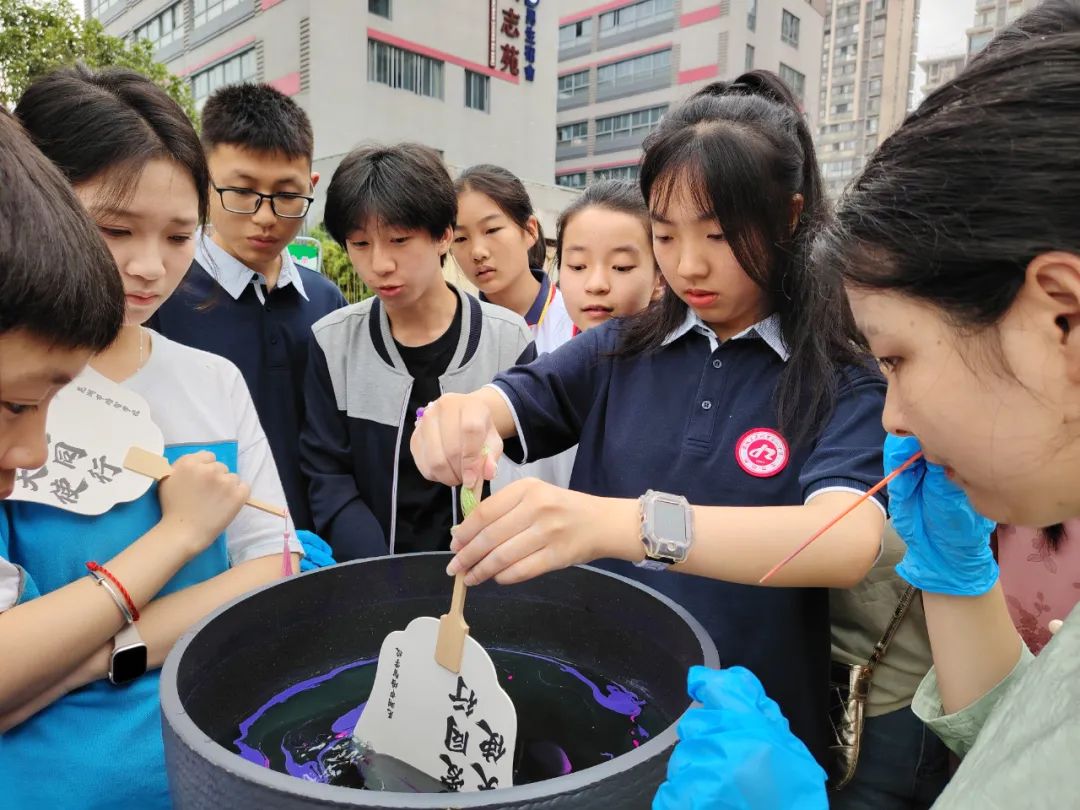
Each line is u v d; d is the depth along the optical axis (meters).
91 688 0.74
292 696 0.69
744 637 0.90
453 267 3.73
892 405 0.49
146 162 0.83
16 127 0.49
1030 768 0.37
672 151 0.88
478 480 0.73
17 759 0.70
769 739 0.46
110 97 0.85
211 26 13.90
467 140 13.94
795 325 0.90
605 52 21.78
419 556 0.77
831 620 1.11
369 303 1.59
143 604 0.73
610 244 1.58
